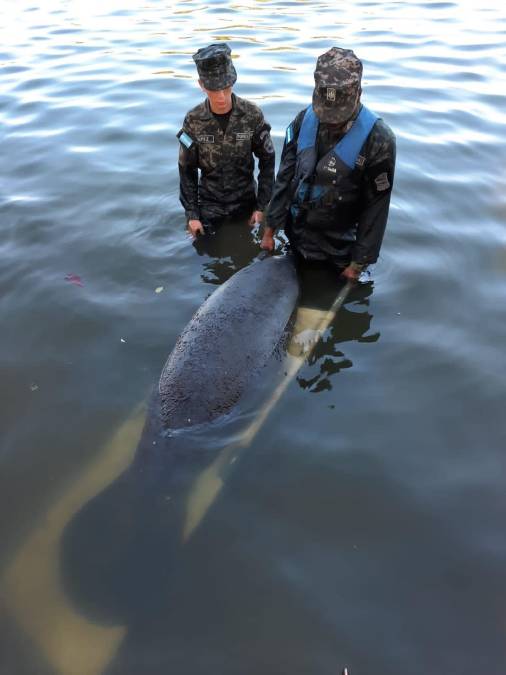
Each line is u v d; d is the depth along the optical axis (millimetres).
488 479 1679
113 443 1819
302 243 2648
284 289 2400
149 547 1515
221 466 1727
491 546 1504
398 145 3729
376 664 1281
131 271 2676
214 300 2252
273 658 1298
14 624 1386
